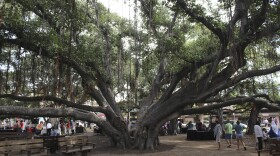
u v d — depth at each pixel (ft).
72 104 63.26
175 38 70.64
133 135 69.56
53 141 56.08
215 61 60.59
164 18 74.38
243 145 67.31
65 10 57.26
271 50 62.85
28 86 71.56
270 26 55.62
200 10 54.90
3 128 119.24
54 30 56.18
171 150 66.03
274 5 53.42
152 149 66.23
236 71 62.34
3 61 64.95
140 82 102.42
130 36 79.25
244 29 57.41
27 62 66.64
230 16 55.57
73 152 51.72
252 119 116.47
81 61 61.26
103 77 70.90
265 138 67.72
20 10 57.36
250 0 55.16
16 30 56.59
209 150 65.92
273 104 71.77
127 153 61.11
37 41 56.39
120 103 86.48
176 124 130.21
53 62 62.08
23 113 56.24
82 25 59.88
